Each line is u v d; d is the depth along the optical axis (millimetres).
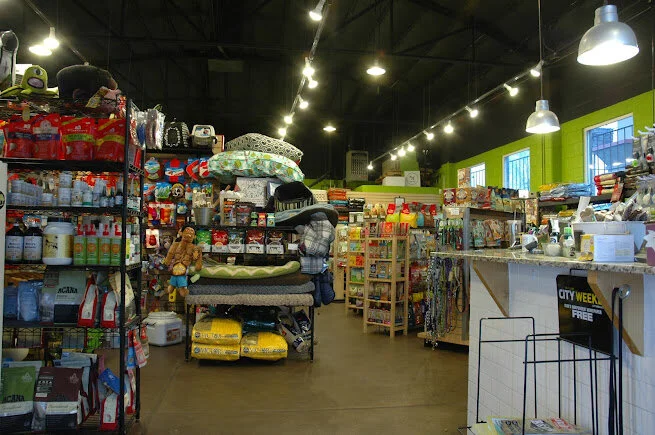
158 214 6258
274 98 13703
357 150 16906
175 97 13570
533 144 9984
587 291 2010
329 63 11336
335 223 5883
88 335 3418
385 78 11875
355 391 4262
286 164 5965
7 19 8312
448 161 14297
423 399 4051
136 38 8570
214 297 5031
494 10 8281
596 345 1948
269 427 3410
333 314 8984
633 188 4301
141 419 3520
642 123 7230
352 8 8688
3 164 2777
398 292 6938
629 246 1835
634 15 6359
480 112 12266
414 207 9102
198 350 5035
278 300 5055
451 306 5887
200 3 8734
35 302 3131
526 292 2533
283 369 4984
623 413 1838
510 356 2684
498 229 6090
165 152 6430
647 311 1714
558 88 9344
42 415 2963
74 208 3061
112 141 3107
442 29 9227
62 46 9359
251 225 5543
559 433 1988
